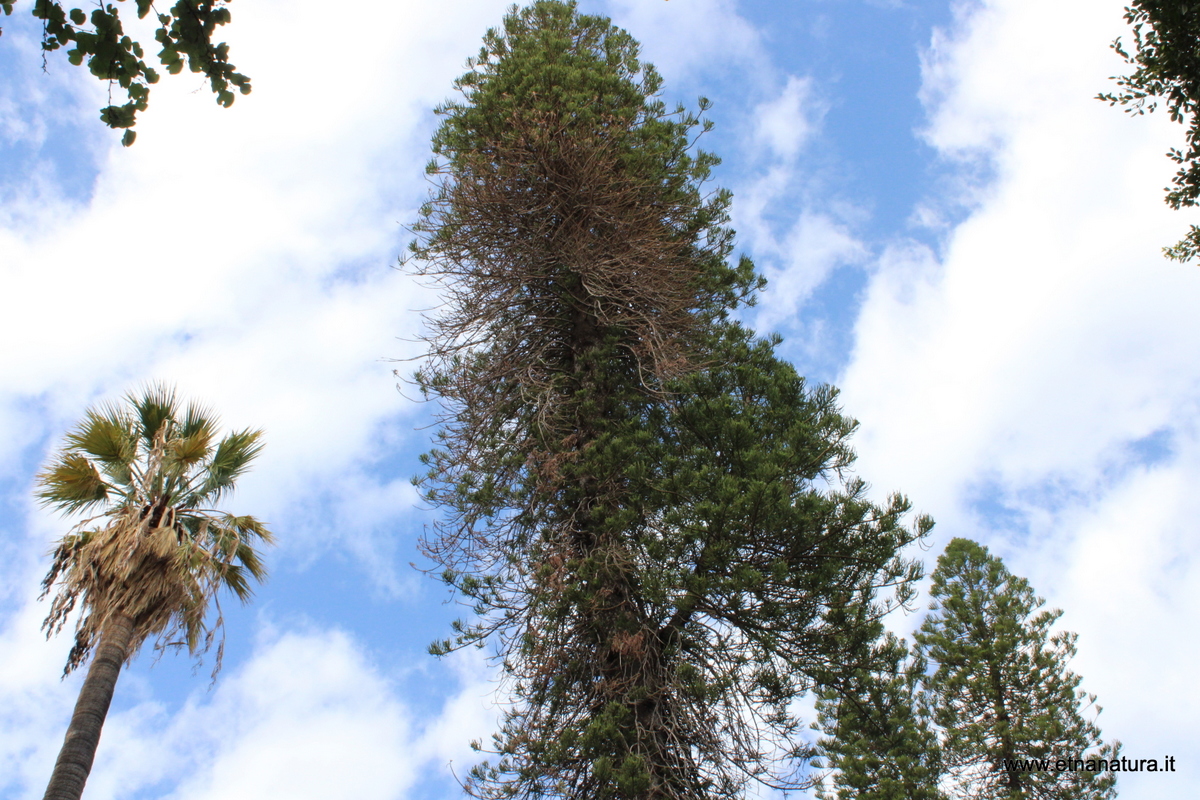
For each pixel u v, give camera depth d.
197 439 10.48
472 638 10.76
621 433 11.44
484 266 12.30
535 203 12.23
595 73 13.39
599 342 12.75
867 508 9.85
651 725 9.57
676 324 12.66
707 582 9.37
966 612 20.70
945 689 19.78
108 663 8.67
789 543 9.79
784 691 10.14
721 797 9.53
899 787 15.63
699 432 10.85
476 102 13.66
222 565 10.12
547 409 11.62
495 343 12.60
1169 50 6.39
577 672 10.28
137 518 9.84
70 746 8.05
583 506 10.94
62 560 9.52
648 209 12.70
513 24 15.77
